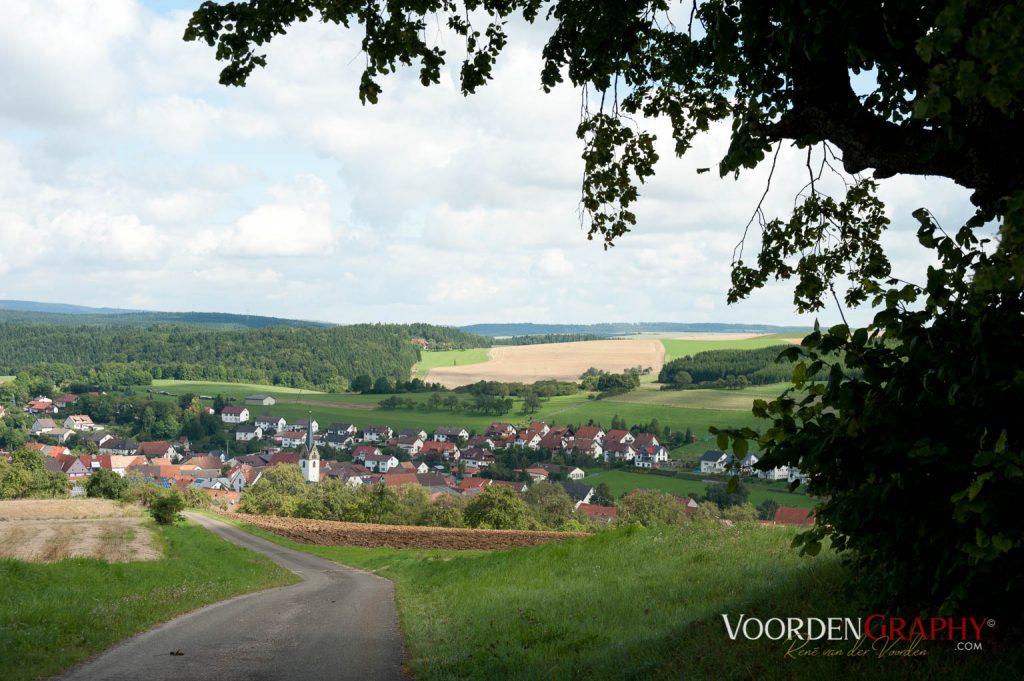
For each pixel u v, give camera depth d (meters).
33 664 10.65
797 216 8.68
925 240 5.45
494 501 95.50
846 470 5.37
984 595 5.26
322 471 199.50
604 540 22.70
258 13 7.49
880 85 6.19
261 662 11.31
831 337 5.34
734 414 178.12
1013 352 4.57
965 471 4.85
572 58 8.44
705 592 12.95
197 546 48.50
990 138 5.17
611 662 8.92
